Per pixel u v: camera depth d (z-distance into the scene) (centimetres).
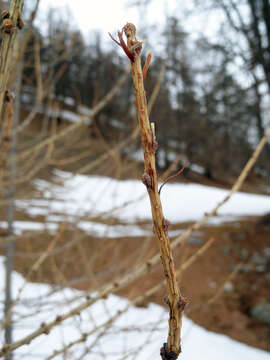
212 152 2195
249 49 763
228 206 1505
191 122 1653
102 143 184
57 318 79
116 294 525
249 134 1183
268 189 2706
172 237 844
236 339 532
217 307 626
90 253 464
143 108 39
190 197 1625
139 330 130
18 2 54
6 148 110
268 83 767
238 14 742
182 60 1188
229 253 860
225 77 805
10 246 248
